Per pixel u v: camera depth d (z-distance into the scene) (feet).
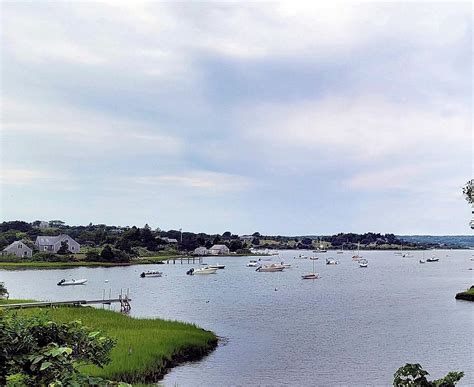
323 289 364.58
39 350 26.91
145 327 137.80
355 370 115.55
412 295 315.37
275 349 137.80
